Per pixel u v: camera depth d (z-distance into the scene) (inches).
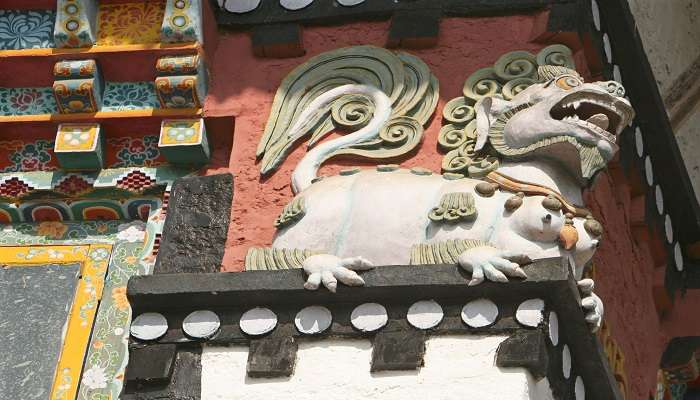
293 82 344.8
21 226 343.3
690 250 378.9
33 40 349.4
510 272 282.5
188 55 343.0
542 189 298.5
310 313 290.0
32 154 345.4
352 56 345.7
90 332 324.8
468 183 304.7
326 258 291.6
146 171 341.1
